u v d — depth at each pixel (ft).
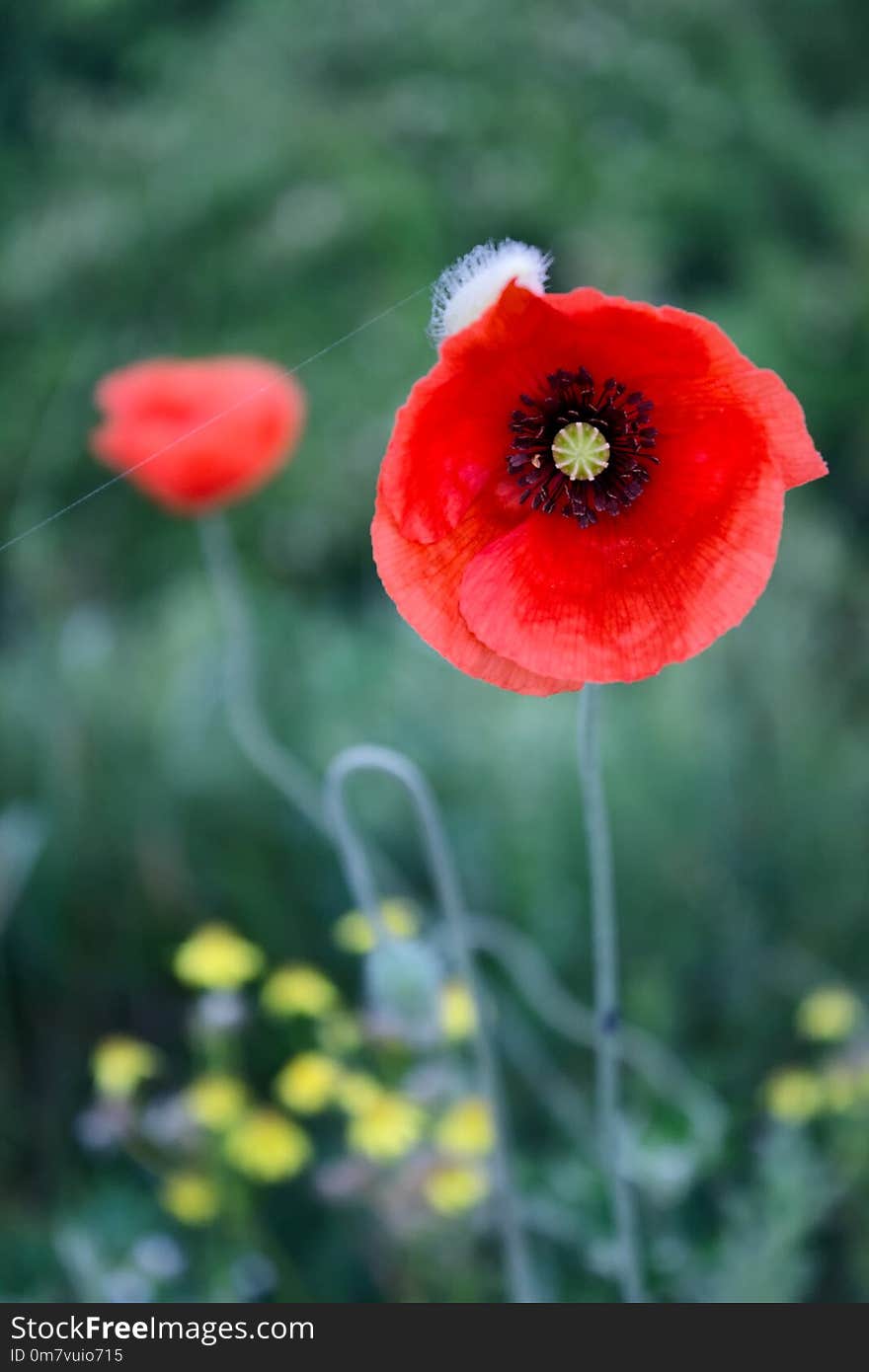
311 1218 2.40
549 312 1.38
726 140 6.24
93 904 2.76
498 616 1.41
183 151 5.98
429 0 6.14
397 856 2.80
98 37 6.70
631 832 2.73
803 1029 2.49
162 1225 2.28
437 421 1.39
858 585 4.56
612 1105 1.66
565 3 6.15
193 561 5.29
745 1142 2.42
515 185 5.74
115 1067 2.17
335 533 5.32
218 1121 2.09
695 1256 2.17
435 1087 2.03
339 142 5.82
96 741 2.90
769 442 1.38
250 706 2.47
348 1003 2.67
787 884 2.78
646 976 2.50
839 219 6.26
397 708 3.06
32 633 4.22
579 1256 2.21
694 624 1.38
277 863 2.77
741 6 6.59
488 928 2.57
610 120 6.14
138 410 2.17
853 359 5.97
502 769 2.86
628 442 1.41
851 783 2.88
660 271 5.77
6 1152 2.54
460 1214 2.07
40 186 6.37
